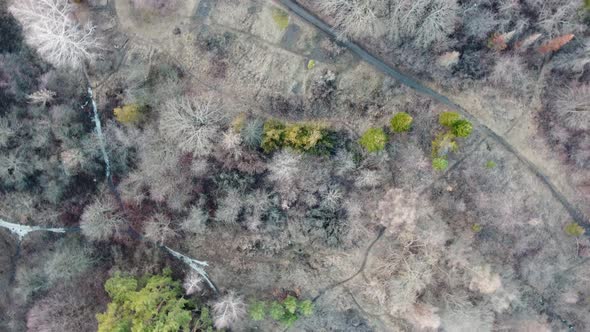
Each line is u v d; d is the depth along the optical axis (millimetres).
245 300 49812
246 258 50562
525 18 45875
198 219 49656
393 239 48531
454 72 47406
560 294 49125
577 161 47781
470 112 48188
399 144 48000
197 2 48625
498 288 47625
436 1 43594
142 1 49031
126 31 49969
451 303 47094
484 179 48188
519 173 48469
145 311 45438
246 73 48625
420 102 48031
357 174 48000
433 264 47562
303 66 47969
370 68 47844
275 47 48062
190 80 49531
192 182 49906
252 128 47375
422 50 46844
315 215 48844
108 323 44688
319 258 49875
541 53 47312
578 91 46562
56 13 47250
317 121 48500
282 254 50188
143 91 49688
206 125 47469
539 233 48875
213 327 48625
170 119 47562
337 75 47844
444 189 48344
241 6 48125
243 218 49594
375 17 45125
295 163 47312
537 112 48094
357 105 48125
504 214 48219
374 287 48344
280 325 50094
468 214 48375
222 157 48531
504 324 48031
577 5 45281
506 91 47938
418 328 48531
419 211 47531
